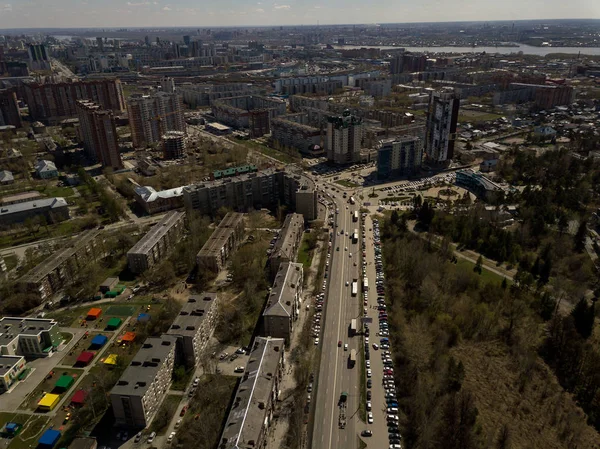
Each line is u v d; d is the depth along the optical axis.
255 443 195.38
